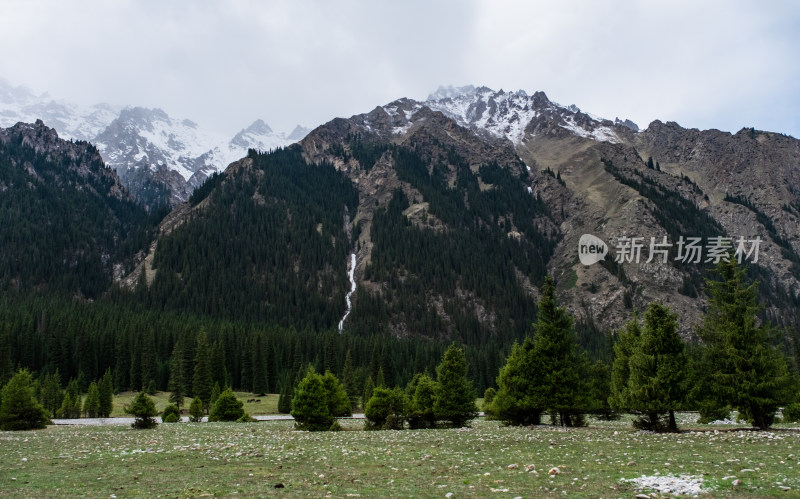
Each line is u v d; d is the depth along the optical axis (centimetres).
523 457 2659
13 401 5462
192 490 1920
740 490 1808
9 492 1911
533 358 4944
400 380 12825
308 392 5472
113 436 4303
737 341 4100
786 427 4512
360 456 2797
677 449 2838
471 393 5506
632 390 4084
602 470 2247
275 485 1983
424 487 1947
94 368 12338
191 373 11994
